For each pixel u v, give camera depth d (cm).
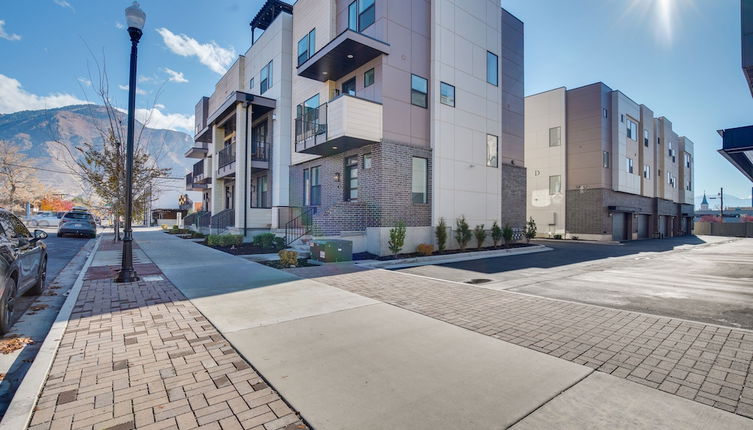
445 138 1509
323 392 318
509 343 445
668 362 391
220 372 359
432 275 970
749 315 602
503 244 1780
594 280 935
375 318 546
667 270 1159
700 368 376
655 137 3503
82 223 2191
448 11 1545
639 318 562
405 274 966
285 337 456
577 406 298
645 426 270
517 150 1994
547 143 2898
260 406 298
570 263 1304
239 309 584
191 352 409
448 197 1516
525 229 1994
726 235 4406
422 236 1428
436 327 506
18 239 573
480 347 430
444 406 296
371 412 287
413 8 1448
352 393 316
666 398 313
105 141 1520
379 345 433
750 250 2048
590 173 2675
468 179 1611
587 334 482
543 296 734
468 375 354
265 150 2052
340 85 1577
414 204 1416
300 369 364
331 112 1311
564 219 2781
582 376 354
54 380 338
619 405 300
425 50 1485
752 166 2169
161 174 1839
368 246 1334
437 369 368
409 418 279
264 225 1939
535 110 2975
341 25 1579
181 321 519
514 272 1052
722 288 837
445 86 1522
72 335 457
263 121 2103
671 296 746
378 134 1319
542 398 310
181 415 283
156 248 1556
